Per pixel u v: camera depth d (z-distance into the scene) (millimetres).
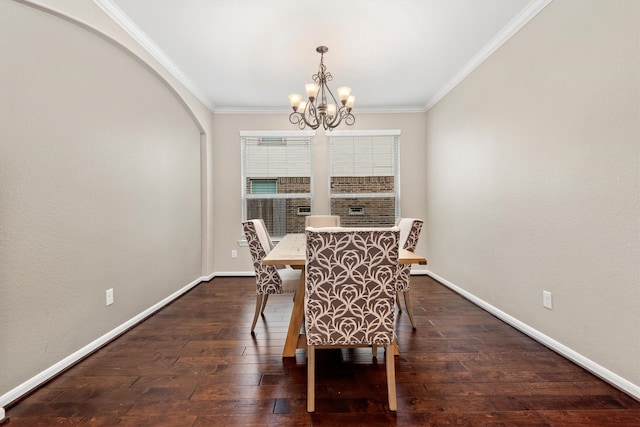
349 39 2641
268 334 2398
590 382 1702
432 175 4184
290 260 1849
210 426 1385
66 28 1906
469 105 3164
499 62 2641
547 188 2107
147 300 2799
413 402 1547
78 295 1998
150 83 2852
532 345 2160
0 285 1526
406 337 2307
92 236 2125
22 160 1631
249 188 4473
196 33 2547
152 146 2889
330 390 1656
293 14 2301
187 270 3662
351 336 1504
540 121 2168
